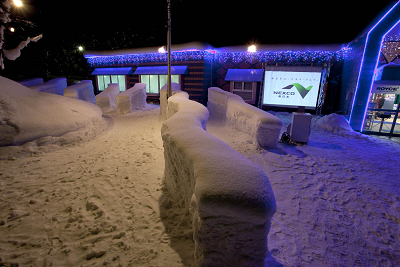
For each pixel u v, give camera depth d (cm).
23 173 427
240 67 1377
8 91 628
